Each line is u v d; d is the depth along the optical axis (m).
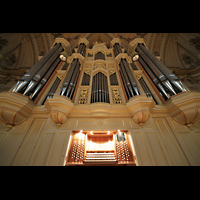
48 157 2.20
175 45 6.72
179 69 6.26
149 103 2.66
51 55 4.84
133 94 3.14
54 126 2.76
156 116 3.03
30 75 3.34
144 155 2.28
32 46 6.88
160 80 3.55
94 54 6.52
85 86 3.98
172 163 2.19
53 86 3.91
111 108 2.98
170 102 2.87
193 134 2.62
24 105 2.64
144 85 4.04
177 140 2.55
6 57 6.19
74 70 4.27
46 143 2.46
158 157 2.28
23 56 6.72
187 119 2.63
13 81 5.89
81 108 2.99
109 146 2.76
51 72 4.36
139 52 5.48
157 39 7.09
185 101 2.59
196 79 5.80
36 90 3.29
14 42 6.29
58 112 2.60
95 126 2.75
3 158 2.22
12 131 2.64
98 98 3.28
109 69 5.01
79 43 7.30
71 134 2.64
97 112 2.89
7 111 2.45
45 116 2.96
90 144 2.79
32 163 2.16
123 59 5.13
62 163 2.13
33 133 2.64
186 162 2.21
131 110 2.83
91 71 4.86
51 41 7.38
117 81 4.33
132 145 2.46
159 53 7.19
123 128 2.72
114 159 2.42
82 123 2.82
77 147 2.53
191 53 6.13
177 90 3.01
